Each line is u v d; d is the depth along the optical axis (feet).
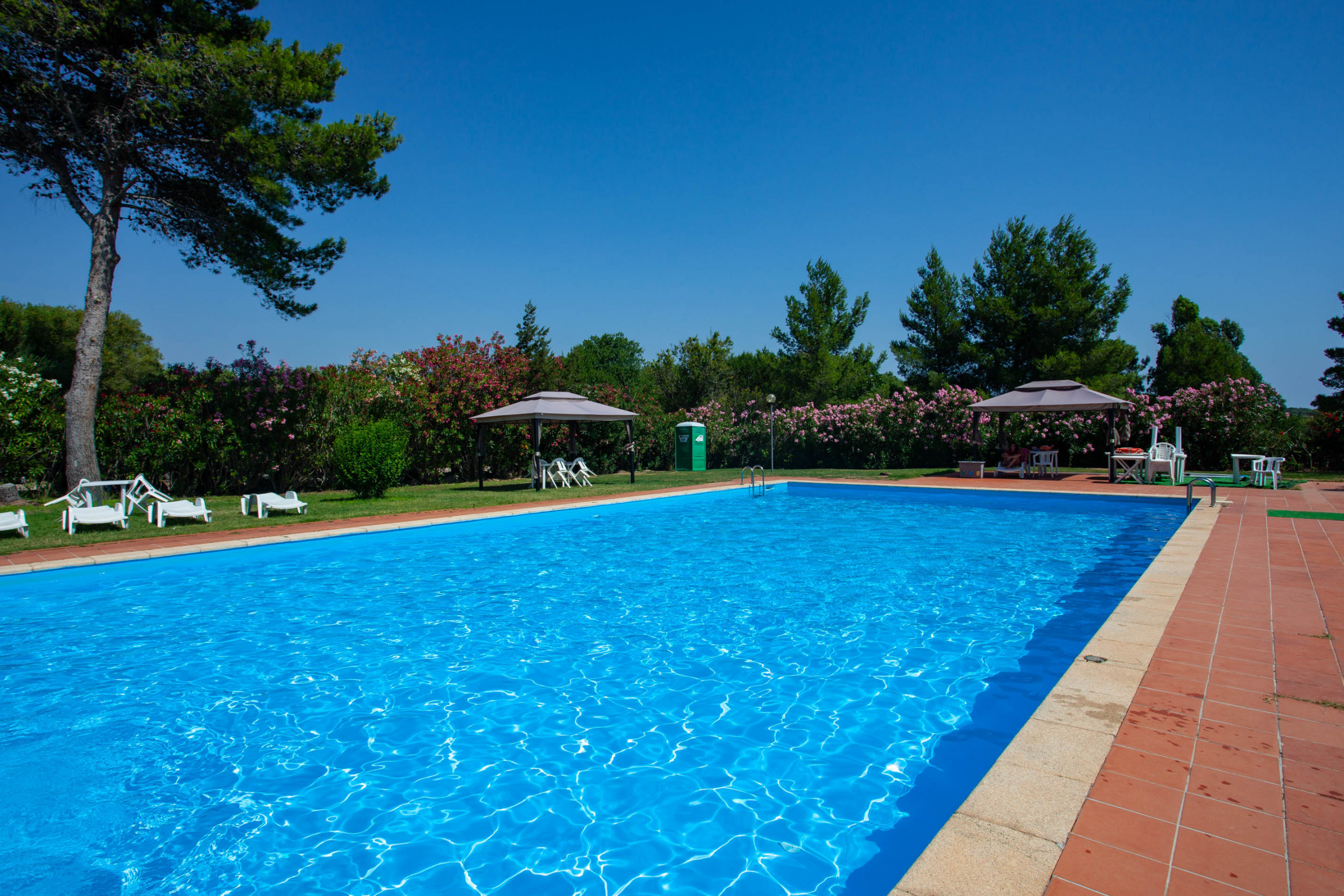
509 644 16.46
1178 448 45.70
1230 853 6.53
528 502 40.29
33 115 38.24
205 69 37.19
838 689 13.28
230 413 45.83
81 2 35.73
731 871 7.90
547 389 63.31
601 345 202.90
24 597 21.21
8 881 8.02
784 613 18.76
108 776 10.47
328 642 16.75
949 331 89.15
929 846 6.73
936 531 32.63
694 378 106.83
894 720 11.81
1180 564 20.03
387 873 8.07
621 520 37.40
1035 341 79.92
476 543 30.45
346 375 51.83
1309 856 6.47
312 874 8.09
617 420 57.26
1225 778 7.93
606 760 10.70
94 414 39.32
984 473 58.13
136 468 42.63
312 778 10.35
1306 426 56.18
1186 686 10.76
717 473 64.59
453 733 11.76
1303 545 23.00
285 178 40.91
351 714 12.62
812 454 71.67
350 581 23.36
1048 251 81.15
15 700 13.37
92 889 7.88
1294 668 11.47
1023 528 33.01
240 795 9.90
